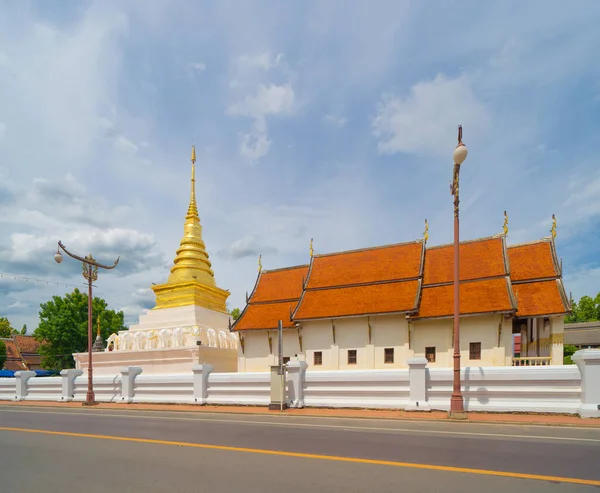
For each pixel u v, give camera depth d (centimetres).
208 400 1948
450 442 1053
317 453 949
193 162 4444
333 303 2823
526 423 1289
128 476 804
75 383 2366
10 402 2402
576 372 1403
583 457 895
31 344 7006
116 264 2473
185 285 3738
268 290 3306
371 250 3080
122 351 3350
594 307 6562
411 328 2538
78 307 5956
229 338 3575
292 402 1761
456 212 1556
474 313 2322
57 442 1170
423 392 1566
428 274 2739
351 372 1708
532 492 680
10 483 780
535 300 2361
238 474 794
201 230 4281
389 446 1015
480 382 1517
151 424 1464
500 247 2623
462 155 1438
